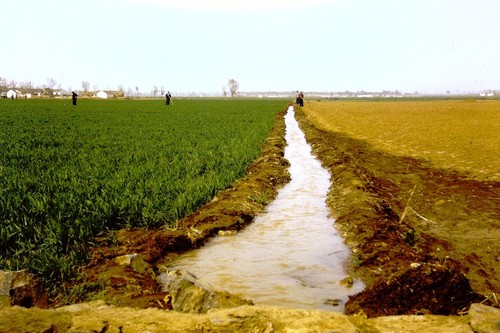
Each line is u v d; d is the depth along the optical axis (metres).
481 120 41.75
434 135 28.66
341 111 65.06
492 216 10.12
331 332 4.22
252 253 8.04
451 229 9.44
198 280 5.68
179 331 4.30
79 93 173.12
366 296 5.71
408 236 8.73
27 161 14.12
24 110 49.97
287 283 6.66
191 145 19.53
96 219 8.45
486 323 4.38
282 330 4.26
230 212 10.06
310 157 21.20
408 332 4.34
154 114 45.06
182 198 10.05
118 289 6.16
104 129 26.95
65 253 7.27
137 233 8.66
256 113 48.88
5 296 5.14
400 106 82.62
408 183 14.09
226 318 4.42
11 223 7.76
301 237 8.99
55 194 9.48
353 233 8.77
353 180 12.60
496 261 7.59
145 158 15.69
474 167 16.33
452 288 5.76
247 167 15.84
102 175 12.05
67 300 5.81
